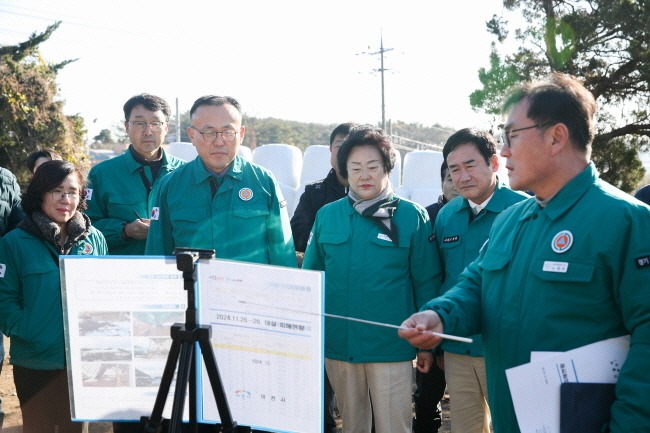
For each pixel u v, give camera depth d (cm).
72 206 347
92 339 256
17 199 431
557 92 209
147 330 255
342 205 352
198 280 246
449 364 343
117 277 252
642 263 191
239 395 250
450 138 351
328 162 870
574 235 203
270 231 354
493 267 225
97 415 262
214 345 248
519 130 212
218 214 341
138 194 442
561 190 211
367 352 332
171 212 346
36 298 335
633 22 1798
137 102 444
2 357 402
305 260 367
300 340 241
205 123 337
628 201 200
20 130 1936
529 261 213
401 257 340
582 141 210
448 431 464
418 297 351
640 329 190
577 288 200
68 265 253
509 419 216
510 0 1934
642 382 186
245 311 244
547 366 198
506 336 216
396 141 4084
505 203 339
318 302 238
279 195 359
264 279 241
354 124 454
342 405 350
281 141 6262
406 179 875
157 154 456
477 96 1850
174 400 221
